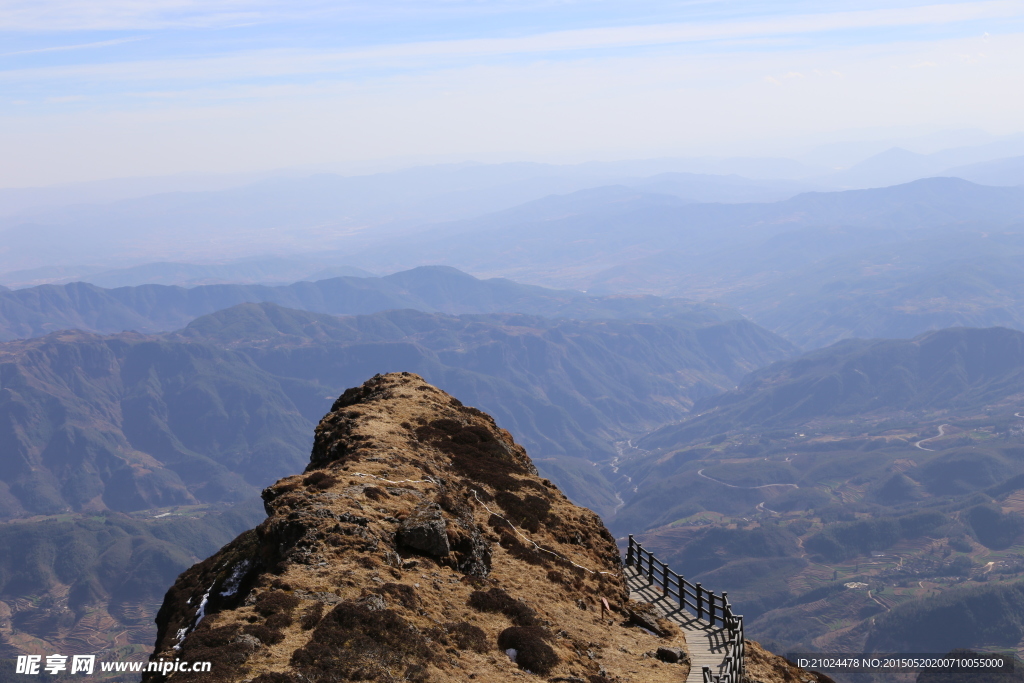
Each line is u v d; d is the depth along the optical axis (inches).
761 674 1660.9
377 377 2785.4
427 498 1432.1
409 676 834.8
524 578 1434.5
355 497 1316.4
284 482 1444.4
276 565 1087.6
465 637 1010.1
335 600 973.8
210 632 851.4
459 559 1299.2
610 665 1180.5
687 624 1578.5
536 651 1034.7
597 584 1610.5
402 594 1036.5
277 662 801.6
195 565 1600.6
